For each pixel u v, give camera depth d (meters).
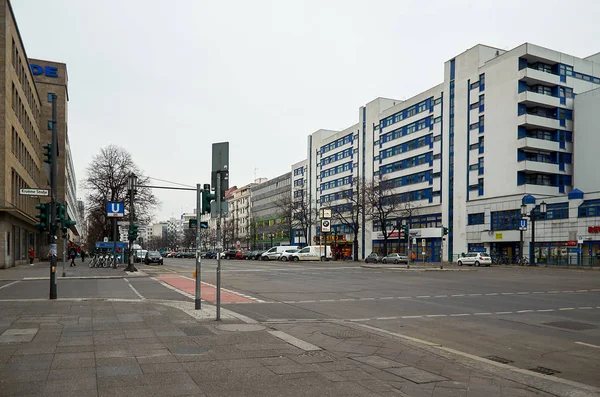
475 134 63.28
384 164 82.75
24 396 5.21
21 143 45.06
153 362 6.84
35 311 12.43
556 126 58.78
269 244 123.06
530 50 57.00
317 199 105.12
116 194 54.00
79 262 58.97
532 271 40.25
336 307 15.09
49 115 70.81
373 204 67.00
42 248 63.44
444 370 6.83
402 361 7.31
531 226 54.44
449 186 67.31
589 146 56.78
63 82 73.38
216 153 11.63
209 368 6.54
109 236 56.12
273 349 7.82
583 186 57.28
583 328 11.30
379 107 85.19
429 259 69.62
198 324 10.32
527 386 6.15
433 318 12.80
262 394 5.44
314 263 59.12
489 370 6.91
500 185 59.03
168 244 178.25
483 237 60.69
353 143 92.50
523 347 9.14
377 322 12.07
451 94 67.62
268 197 128.88
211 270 39.09
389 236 75.25
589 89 61.78
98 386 5.62
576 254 50.19
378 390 5.73
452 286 23.56
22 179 45.53
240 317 11.49
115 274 31.41
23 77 46.31
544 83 58.66
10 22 38.78
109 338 8.65
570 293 20.12
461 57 65.88
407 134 76.75
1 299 15.84
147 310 12.72
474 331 10.83
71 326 9.98
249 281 26.77
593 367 7.62
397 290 21.33
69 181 100.44
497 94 60.09
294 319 12.30
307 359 7.19
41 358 7.03
